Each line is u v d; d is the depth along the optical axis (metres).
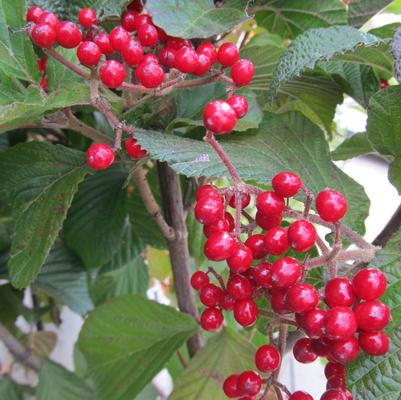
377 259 0.14
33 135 0.28
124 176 0.26
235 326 0.33
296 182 0.13
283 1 0.24
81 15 0.16
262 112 0.20
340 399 0.14
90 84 0.15
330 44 0.16
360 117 0.42
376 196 0.51
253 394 0.15
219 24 0.17
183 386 0.22
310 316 0.12
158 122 0.19
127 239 0.30
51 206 0.19
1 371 0.34
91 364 0.25
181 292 0.24
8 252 0.26
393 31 0.21
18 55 0.16
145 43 0.17
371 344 0.12
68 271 0.29
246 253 0.13
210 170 0.15
